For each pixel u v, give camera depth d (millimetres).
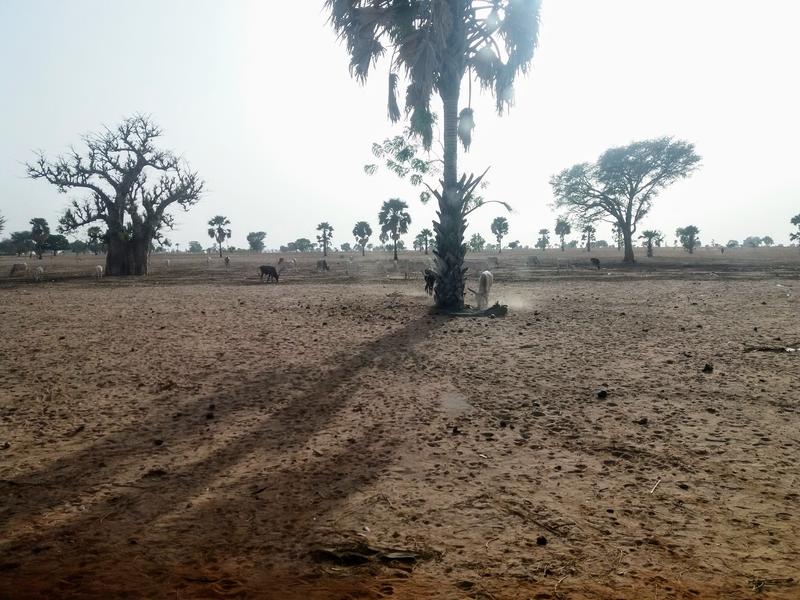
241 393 6848
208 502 3729
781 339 10164
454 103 14406
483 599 2562
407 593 2613
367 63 14805
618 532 3252
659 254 85938
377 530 3301
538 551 3037
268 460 4555
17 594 2576
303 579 2748
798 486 3895
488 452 4715
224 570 2832
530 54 14359
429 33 13352
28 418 5816
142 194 43781
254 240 146125
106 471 4320
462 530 3303
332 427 5453
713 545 3074
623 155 52531
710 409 5879
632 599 2539
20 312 16172
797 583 2668
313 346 10203
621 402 6254
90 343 10594
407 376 7727
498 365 8375
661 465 4352
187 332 12039
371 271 43375
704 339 10391
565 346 9914
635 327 12172
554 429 5332
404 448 4832
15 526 3375
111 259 43219
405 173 16938
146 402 6434
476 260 62531
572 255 82438
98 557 2977
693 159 51031
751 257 69688
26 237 126188
